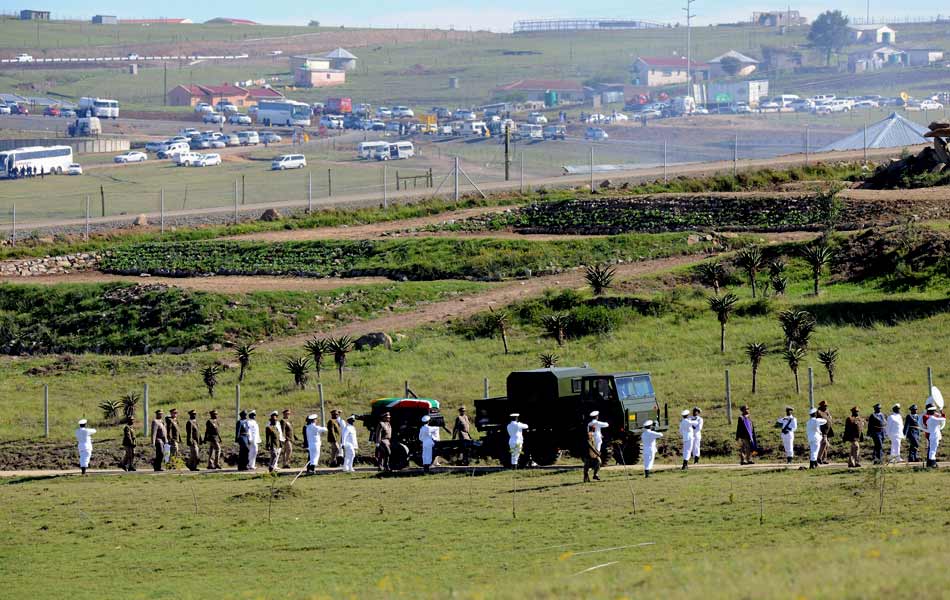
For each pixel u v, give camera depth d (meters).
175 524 131.00
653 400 151.62
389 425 156.50
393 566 104.88
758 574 74.31
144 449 183.75
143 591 103.00
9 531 132.25
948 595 64.56
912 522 103.25
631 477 140.12
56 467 181.00
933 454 135.88
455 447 155.12
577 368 155.38
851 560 77.50
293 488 144.50
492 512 124.69
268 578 104.31
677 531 109.19
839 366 197.25
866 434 156.25
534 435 152.62
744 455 148.88
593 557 99.94
